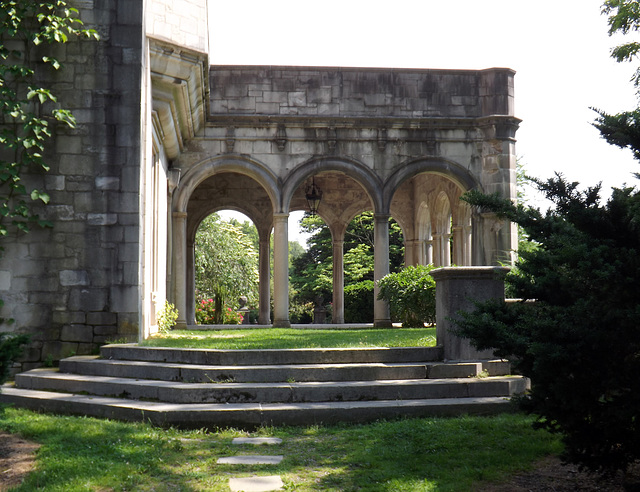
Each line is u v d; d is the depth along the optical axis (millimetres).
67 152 9969
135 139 10055
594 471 4602
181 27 11492
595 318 4195
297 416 6414
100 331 9812
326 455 5375
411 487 4492
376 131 16047
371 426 6297
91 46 10102
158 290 12867
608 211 4477
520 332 4520
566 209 4727
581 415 4434
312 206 18797
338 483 4656
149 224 11367
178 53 11477
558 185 4789
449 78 16281
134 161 10039
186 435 6090
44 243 9891
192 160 15578
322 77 15992
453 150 16188
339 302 20672
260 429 6227
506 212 4977
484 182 16109
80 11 10117
